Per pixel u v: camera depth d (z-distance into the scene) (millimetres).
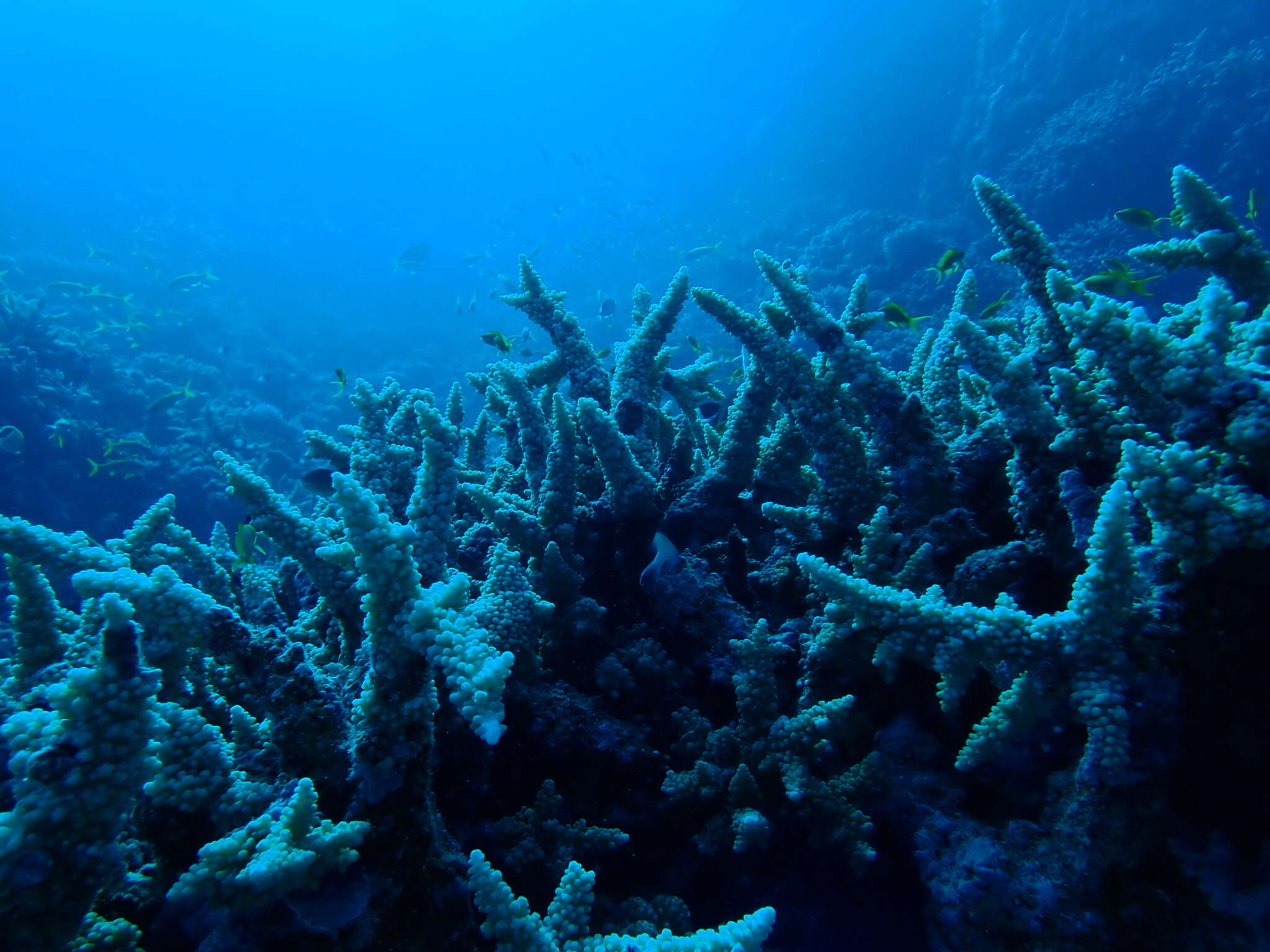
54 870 1330
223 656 1974
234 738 2070
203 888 1538
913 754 2398
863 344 3100
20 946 1287
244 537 4246
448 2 57406
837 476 3168
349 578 2514
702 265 28484
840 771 2566
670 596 3303
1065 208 16125
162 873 1741
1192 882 1672
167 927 1577
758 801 2555
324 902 1600
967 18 24359
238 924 1551
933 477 2885
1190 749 1729
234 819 1748
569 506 3439
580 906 1891
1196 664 1717
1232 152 13391
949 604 2330
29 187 28500
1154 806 1747
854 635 2545
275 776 1926
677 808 2717
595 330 25594
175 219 31109
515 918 1717
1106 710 1751
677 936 2197
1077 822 1859
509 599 2764
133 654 1456
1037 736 2021
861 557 2848
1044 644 1894
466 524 4125
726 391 10203
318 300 30594
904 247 18688
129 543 3369
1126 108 15234
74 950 1464
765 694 2734
